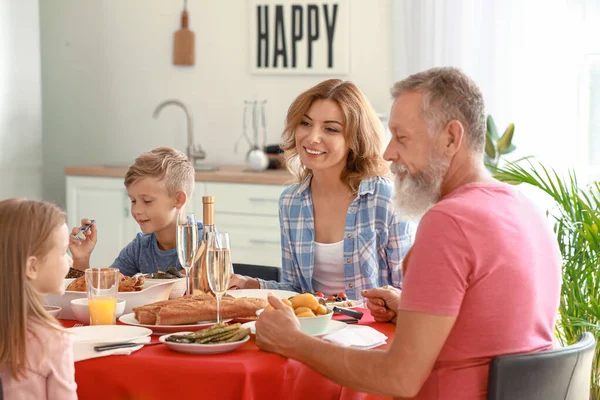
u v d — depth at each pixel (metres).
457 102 1.56
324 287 2.54
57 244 1.64
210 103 4.93
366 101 2.51
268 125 4.82
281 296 2.17
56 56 5.24
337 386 1.72
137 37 5.05
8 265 1.55
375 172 2.52
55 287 1.66
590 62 4.06
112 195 4.55
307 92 2.52
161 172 2.48
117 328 1.78
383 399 1.82
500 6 4.15
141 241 2.62
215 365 1.53
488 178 1.61
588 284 2.72
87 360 1.59
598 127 4.09
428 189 1.60
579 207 2.79
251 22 4.79
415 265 1.48
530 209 1.58
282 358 1.59
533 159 4.13
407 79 1.63
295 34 4.71
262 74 4.80
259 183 4.21
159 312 1.82
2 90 4.54
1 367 1.54
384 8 4.52
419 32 4.33
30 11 4.71
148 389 1.56
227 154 4.92
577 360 1.57
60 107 5.27
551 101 4.11
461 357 1.50
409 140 1.59
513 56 4.14
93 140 5.21
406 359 1.46
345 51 4.61
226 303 1.88
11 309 1.54
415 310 1.46
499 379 1.46
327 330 1.80
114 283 1.87
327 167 2.47
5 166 4.60
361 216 2.49
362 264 2.47
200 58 4.93
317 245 2.52
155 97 5.05
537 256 1.54
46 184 5.30
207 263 1.81
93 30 5.15
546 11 4.08
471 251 1.45
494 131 3.77
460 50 4.24
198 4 4.91
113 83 5.13
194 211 4.36
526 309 1.50
